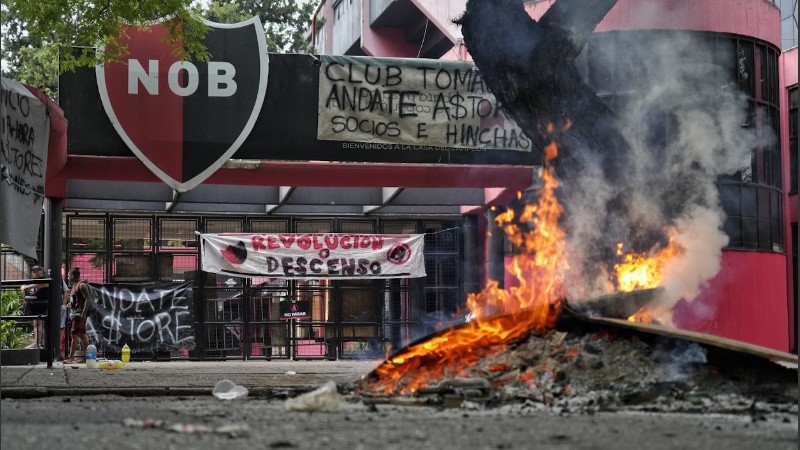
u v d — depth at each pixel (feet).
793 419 21.20
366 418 20.93
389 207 73.00
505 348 28.43
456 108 59.67
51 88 93.45
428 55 95.45
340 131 58.49
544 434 17.52
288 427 18.61
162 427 18.43
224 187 66.74
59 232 60.03
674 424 19.80
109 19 47.29
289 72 58.18
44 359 57.88
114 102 56.18
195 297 70.33
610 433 17.83
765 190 66.54
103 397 31.30
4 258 66.33
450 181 60.49
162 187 64.69
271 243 70.13
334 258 70.79
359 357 71.77
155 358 68.54
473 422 19.97
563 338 28.09
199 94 57.06
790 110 75.97
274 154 57.77
